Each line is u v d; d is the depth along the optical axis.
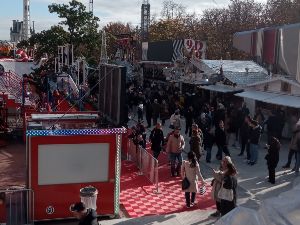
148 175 14.40
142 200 12.35
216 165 16.02
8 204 10.19
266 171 15.06
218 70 28.12
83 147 10.66
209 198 12.34
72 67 30.30
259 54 13.67
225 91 24.89
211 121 19.42
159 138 15.71
